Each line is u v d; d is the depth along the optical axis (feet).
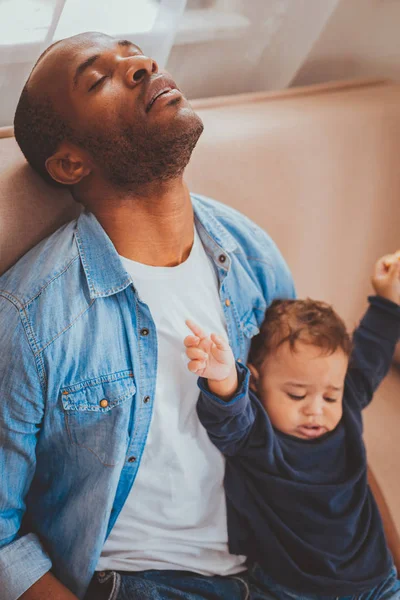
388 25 5.26
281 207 4.29
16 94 3.98
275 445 3.39
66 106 3.00
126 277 3.10
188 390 3.31
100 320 3.06
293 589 3.30
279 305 3.69
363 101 4.64
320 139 4.32
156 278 3.28
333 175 4.43
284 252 4.40
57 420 3.05
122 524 3.27
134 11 4.01
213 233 3.47
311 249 4.51
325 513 3.37
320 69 5.48
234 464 3.42
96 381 3.05
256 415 3.40
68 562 3.22
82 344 3.02
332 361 3.48
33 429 3.03
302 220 4.40
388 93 4.81
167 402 3.26
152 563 3.26
